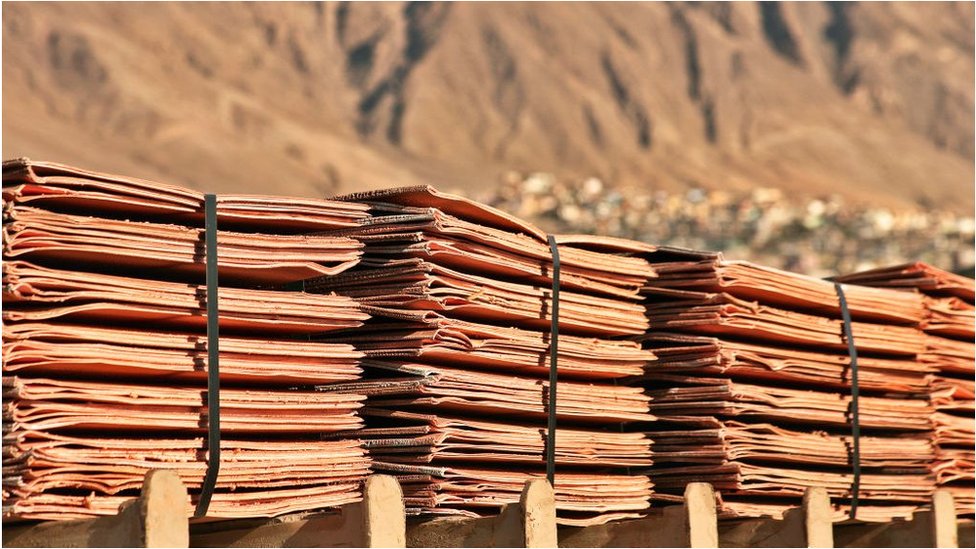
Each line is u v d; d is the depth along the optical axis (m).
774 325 6.77
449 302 5.65
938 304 7.73
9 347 4.47
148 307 4.83
